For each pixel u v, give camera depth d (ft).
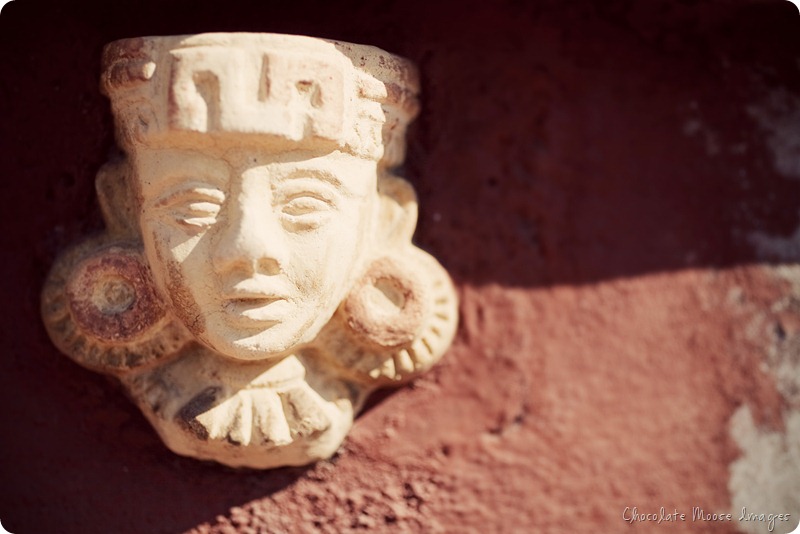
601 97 1.64
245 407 1.49
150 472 1.57
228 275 1.40
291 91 1.37
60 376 1.57
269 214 1.39
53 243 1.57
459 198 1.61
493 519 1.60
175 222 1.41
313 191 1.40
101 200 1.53
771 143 1.66
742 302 1.65
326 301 1.45
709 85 1.65
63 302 1.53
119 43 1.44
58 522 1.55
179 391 1.52
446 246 1.61
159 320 1.49
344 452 1.59
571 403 1.62
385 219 1.55
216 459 1.56
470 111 1.61
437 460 1.60
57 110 1.57
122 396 1.57
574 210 1.63
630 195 1.64
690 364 1.64
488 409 1.61
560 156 1.63
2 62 1.57
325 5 1.57
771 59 1.66
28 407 1.57
